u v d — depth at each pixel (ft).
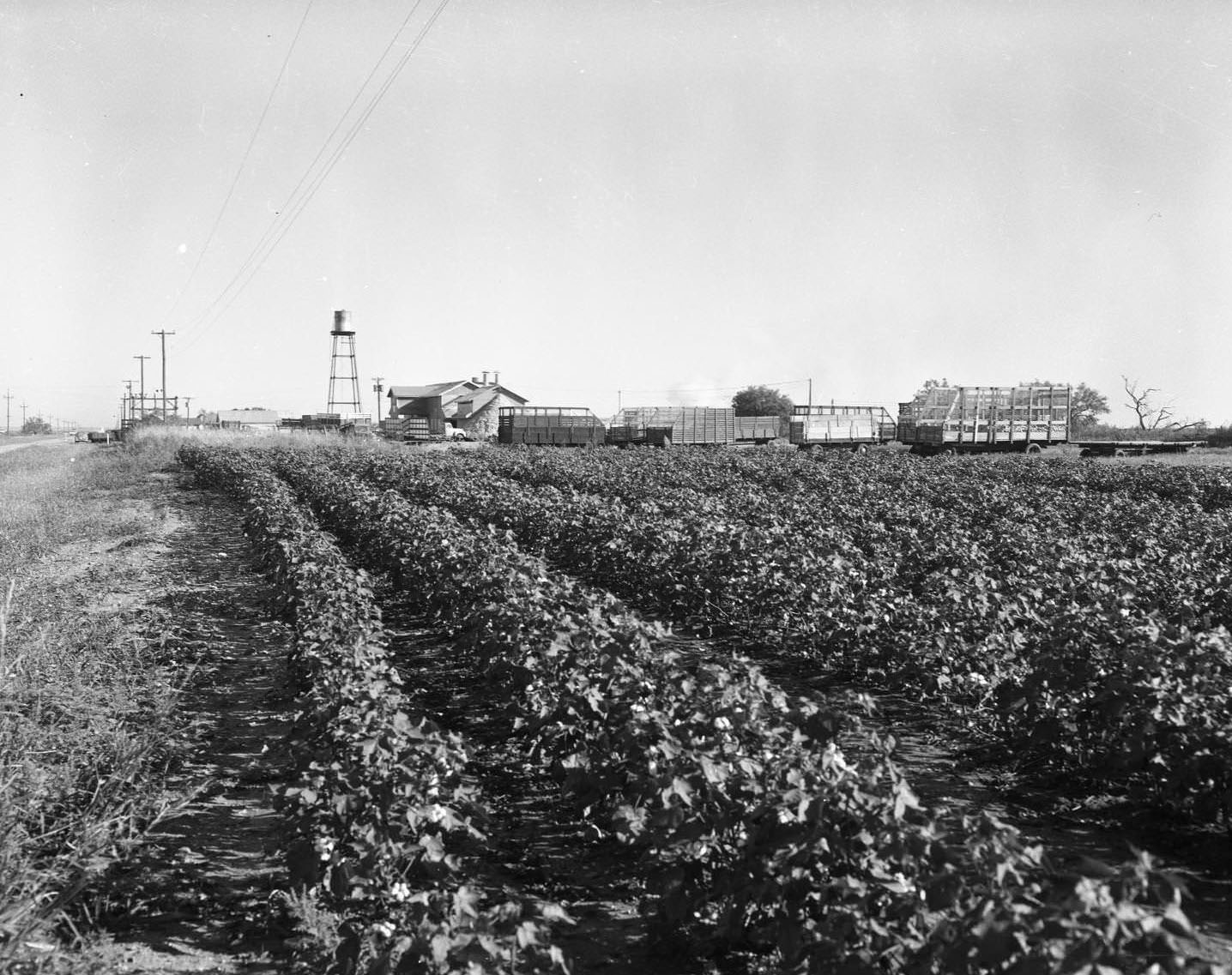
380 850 19.19
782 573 42.09
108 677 36.27
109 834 23.30
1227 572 40.88
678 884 18.65
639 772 21.21
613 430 201.87
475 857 23.75
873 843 15.92
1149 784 26.08
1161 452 169.89
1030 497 78.84
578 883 22.74
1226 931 19.72
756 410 355.15
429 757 20.85
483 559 41.60
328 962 18.24
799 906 16.38
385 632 35.68
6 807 22.98
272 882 22.67
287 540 53.88
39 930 19.61
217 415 391.24
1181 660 25.49
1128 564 41.70
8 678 30.17
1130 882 12.51
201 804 27.09
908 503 75.10
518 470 112.27
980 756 30.12
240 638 46.85
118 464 183.32
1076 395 329.52
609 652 26.30
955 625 33.55
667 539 49.16
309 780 20.43
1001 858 14.32
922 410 158.51
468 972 14.16
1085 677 26.48
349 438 226.38
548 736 26.32
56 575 60.49
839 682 38.04
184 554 75.20
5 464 182.50
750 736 20.81
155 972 18.85
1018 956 12.57
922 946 14.21
